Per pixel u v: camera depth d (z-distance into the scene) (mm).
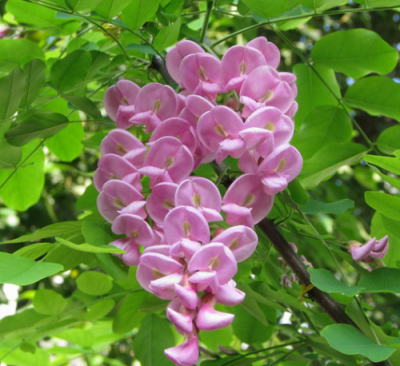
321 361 488
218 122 369
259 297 421
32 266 338
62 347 559
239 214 361
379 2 435
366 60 503
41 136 432
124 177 377
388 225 417
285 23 538
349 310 392
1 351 521
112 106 415
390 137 485
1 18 667
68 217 1248
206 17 476
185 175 374
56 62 419
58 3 423
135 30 445
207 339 543
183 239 336
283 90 384
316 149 524
